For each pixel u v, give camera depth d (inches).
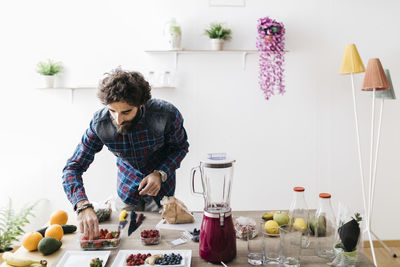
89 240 53.2
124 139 64.7
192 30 114.3
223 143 118.3
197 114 117.1
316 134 118.6
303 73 116.6
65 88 111.8
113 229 57.5
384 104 117.8
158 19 113.9
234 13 114.0
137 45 114.6
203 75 116.0
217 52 115.5
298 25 115.1
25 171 117.0
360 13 115.3
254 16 114.3
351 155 119.3
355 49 102.4
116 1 113.3
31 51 114.2
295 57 116.0
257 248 48.2
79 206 56.9
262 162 119.0
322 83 117.0
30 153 116.9
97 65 115.0
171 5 113.7
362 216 48.9
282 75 113.2
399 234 121.0
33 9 113.2
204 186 55.7
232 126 117.7
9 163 116.7
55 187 117.6
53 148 117.0
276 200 120.0
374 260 100.7
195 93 116.3
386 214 120.5
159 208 74.2
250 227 57.1
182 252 51.5
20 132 116.3
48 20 113.6
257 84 116.5
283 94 117.2
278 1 114.3
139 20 113.9
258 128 118.0
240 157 118.7
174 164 70.2
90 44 114.4
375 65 99.2
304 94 117.3
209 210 50.0
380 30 116.0
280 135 118.3
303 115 117.8
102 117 62.7
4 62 114.3
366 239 120.9
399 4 115.3
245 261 49.5
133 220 62.9
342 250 47.5
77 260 49.8
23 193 117.1
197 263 49.2
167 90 116.0
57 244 55.4
